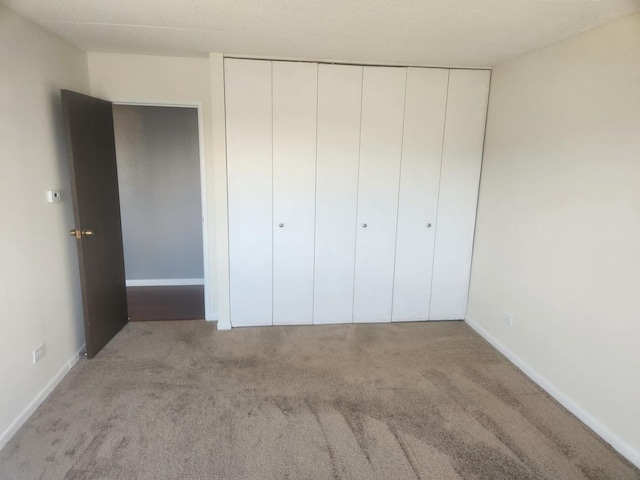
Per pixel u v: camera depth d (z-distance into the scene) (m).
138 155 4.62
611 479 1.97
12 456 2.02
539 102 2.78
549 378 2.69
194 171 4.72
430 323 3.81
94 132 3.00
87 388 2.63
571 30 2.35
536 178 2.82
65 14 2.28
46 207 2.55
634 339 2.07
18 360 2.23
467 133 3.50
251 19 2.33
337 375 2.87
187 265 4.93
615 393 2.18
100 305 3.13
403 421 2.37
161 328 3.60
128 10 2.21
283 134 3.32
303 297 3.65
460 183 3.58
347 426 2.32
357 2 2.04
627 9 2.01
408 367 3.00
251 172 3.35
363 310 3.75
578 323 2.44
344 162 3.43
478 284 3.63
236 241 3.46
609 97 2.20
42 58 2.53
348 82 3.30
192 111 4.61
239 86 3.21
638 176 2.03
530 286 2.89
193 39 2.77
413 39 2.66
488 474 1.99
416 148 3.48
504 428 2.33
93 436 2.18
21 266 2.27
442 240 3.68
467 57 3.09
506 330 3.19
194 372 2.87
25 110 2.33
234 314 3.61
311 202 3.46
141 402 2.49
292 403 2.52
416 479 1.95
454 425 2.34
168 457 2.04
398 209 3.57
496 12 2.13
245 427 2.29
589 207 2.34
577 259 2.44
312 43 2.81
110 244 3.30
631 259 2.08
